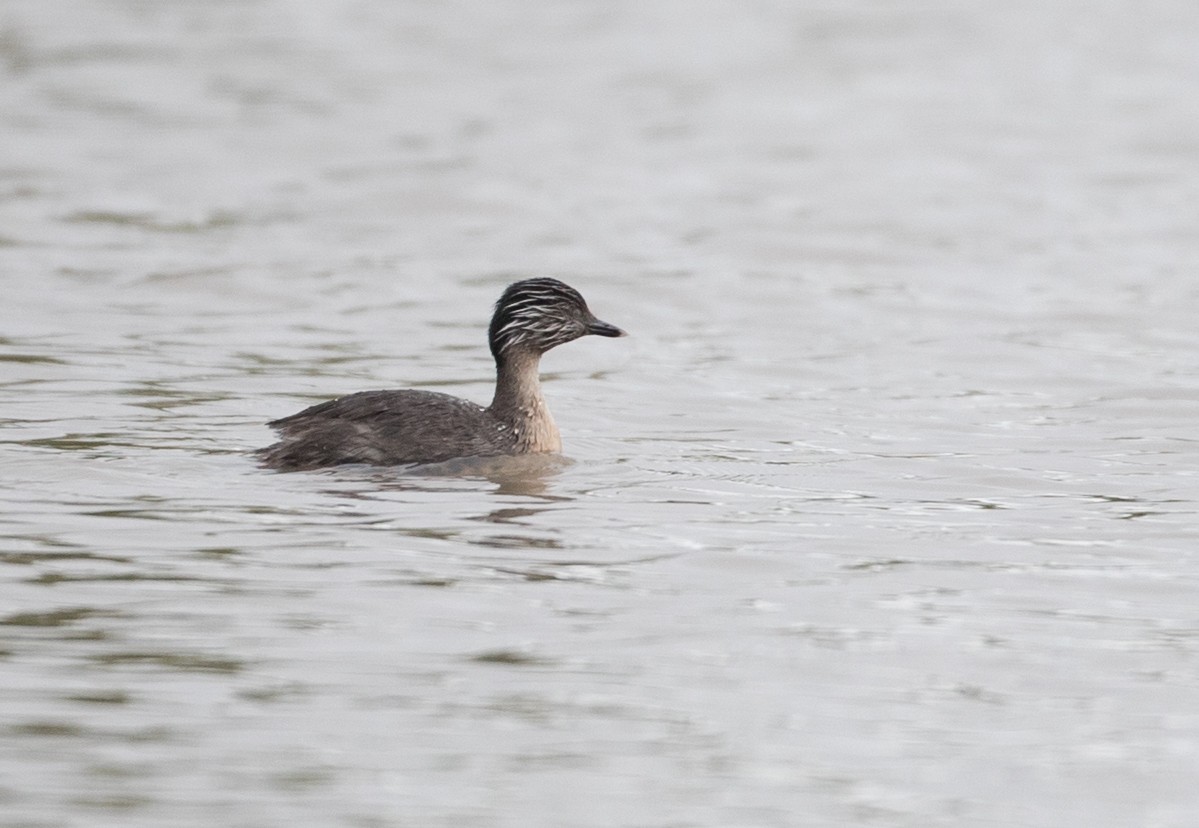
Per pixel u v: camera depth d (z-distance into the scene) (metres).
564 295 17.67
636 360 22.23
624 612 12.91
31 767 10.09
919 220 30.28
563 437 18.44
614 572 13.84
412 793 9.98
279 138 36.19
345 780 10.11
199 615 12.57
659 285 26.16
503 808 9.86
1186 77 42.56
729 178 33.38
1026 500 16.20
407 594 13.16
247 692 11.24
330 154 34.91
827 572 13.96
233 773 10.13
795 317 24.50
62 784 9.91
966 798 10.14
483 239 28.91
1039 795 10.20
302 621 12.52
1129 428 19.08
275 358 21.78
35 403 18.98
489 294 25.55
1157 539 14.95
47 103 38.94
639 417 19.42
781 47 46.62
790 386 20.97
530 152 35.34
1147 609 13.19
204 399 19.56
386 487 16.16
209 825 9.54
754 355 22.48
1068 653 12.27
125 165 33.56
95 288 25.08
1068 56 45.38
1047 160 34.84
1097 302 25.09
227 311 24.17
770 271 27.09
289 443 16.78
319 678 11.51
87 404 19.06
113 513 14.98
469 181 32.84
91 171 33.00
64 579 13.21
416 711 11.05
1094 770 10.52
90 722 10.71
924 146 36.12
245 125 37.34
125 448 17.22
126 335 22.56
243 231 28.97
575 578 13.66
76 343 22.00
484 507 15.59
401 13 51.38
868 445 18.27
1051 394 20.61
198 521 14.84
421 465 16.88
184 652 11.87
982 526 15.34
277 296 25.08
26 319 23.17
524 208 30.98
